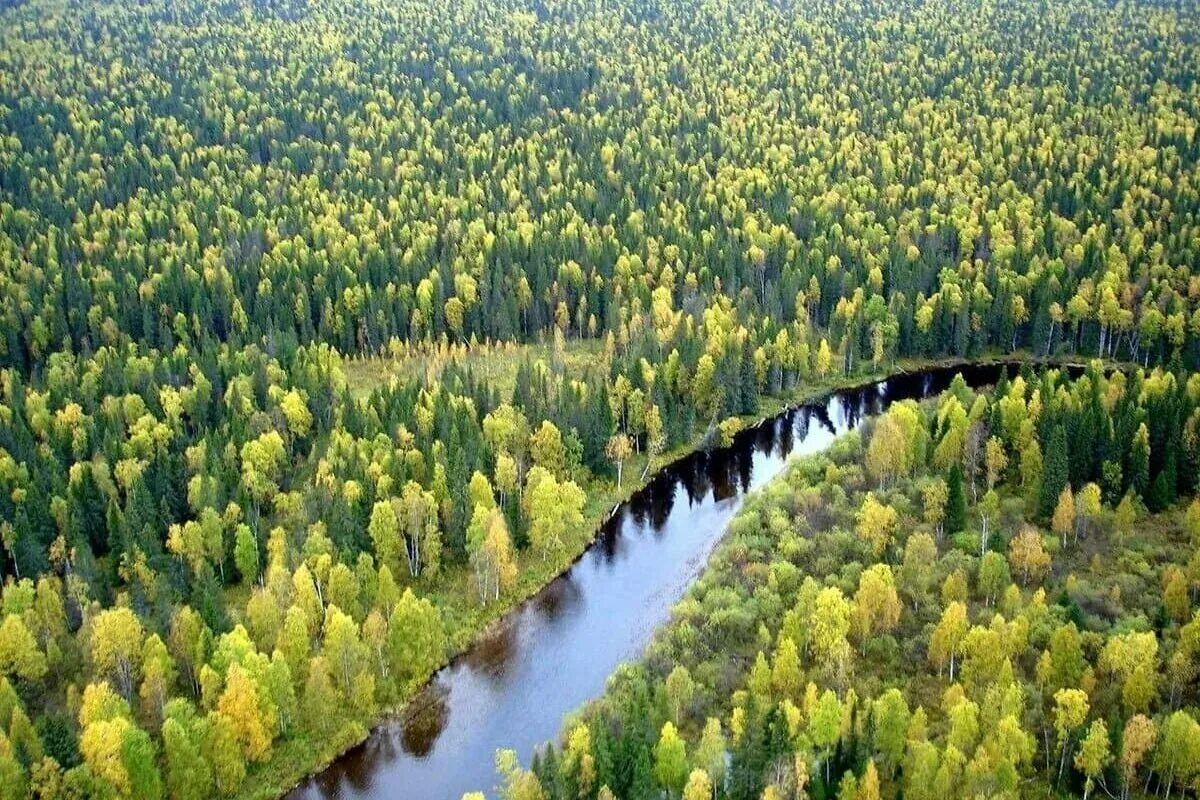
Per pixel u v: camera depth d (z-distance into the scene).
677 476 148.00
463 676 103.94
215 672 90.81
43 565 112.19
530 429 142.88
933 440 135.25
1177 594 97.19
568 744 86.00
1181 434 127.31
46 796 78.56
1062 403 133.75
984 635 88.44
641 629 110.25
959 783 76.19
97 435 139.12
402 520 117.31
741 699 86.56
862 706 86.94
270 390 149.88
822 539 114.50
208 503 121.62
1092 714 85.31
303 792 89.88
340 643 95.81
